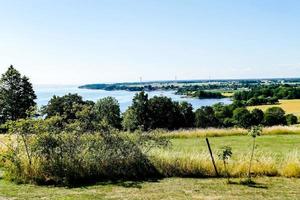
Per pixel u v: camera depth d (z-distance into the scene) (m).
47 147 14.13
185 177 14.54
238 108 72.00
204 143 26.91
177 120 59.81
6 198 11.55
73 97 50.72
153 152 15.38
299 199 11.45
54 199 11.43
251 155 16.67
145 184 13.44
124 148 14.83
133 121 44.69
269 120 71.75
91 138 14.79
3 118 76.31
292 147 23.77
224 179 14.18
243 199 11.42
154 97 58.53
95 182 13.83
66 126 14.91
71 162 14.22
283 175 14.64
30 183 13.59
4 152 14.49
